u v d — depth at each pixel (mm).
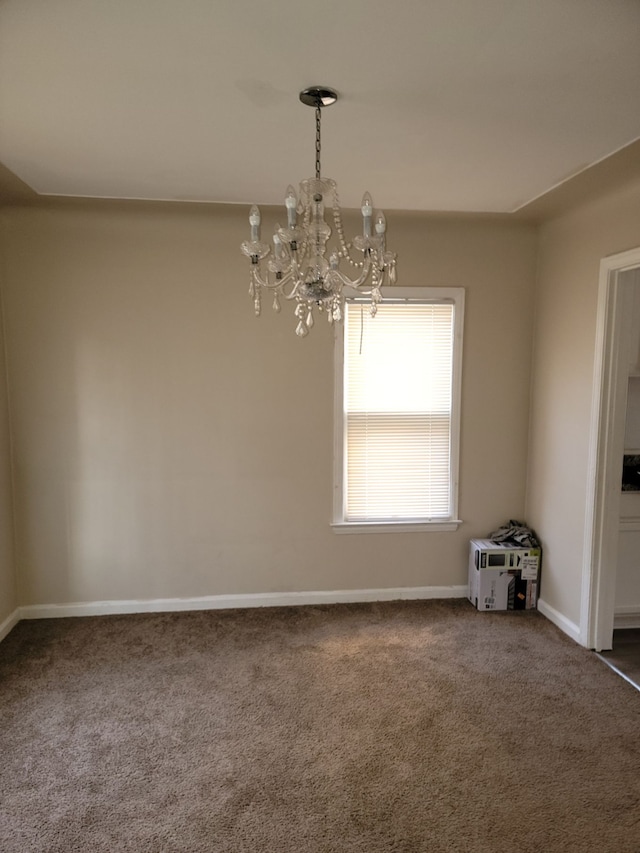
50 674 3006
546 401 3717
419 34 1576
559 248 3541
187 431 3699
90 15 1484
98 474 3664
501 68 1763
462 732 2520
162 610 3793
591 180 2812
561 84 1863
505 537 3869
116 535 3717
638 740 2469
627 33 1571
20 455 3590
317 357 3725
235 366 3688
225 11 1469
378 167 2648
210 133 2262
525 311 3854
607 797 2139
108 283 3555
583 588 3295
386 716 2633
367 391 3797
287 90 1905
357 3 1438
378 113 2078
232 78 1824
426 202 3207
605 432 3139
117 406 3633
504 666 3080
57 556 3688
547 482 3713
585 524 3281
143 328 3605
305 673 3008
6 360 3512
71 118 2129
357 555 3908
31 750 2408
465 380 3852
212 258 3609
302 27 1544
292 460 3787
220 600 3830
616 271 3031
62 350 3559
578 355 3346
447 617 3686
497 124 2176
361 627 3537
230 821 2025
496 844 1927
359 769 2285
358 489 3867
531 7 1453
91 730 2541
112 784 2211
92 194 3090
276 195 3092
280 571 3861
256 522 3807
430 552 3965
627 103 1999
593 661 3141
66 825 2012
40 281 3500
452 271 3758
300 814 2057
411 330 3779
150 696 2803
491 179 2816
